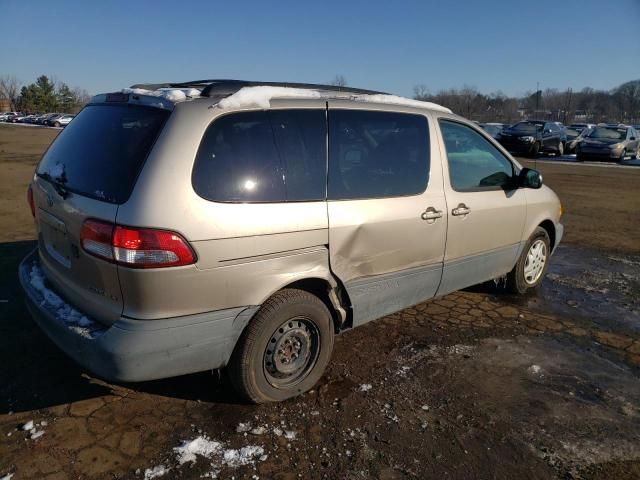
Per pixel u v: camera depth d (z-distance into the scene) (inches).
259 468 97.6
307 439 106.3
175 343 98.0
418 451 104.2
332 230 116.9
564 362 144.7
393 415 115.7
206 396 119.9
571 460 103.8
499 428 112.9
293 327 116.4
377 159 130.2
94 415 111.3
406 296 142.6
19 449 100.0
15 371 126.7
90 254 99.1
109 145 107.1
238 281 103.3
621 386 133.3
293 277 112.0
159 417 111.6
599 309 186.9
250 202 104.0
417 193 138.3
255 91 110.6
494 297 194.5
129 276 93.4
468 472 99.2
